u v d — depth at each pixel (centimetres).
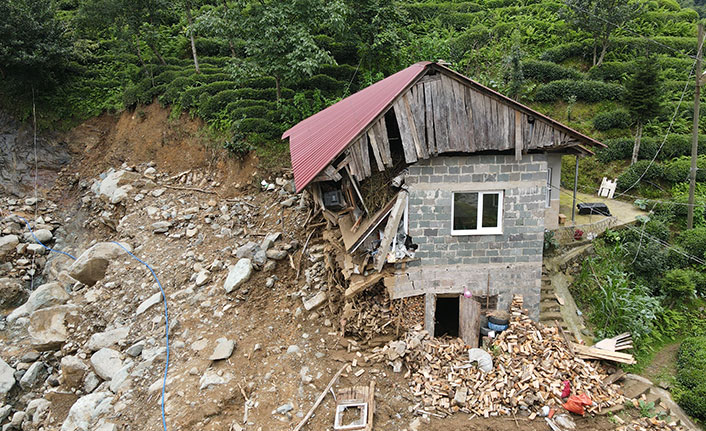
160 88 2395
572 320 1286
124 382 1153
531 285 1165
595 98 2322
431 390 1001
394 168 1095
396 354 1055
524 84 2400
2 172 2375
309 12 1920
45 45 2372
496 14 3234
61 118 2520
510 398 977
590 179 2014
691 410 1061
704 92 2386
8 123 2478
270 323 1251
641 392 1091
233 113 2086
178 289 1460
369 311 1145
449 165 1077
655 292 1466
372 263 1120
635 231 1562
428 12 3344
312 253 1442
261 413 984
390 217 1064
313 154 1198
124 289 1538
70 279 1708
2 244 1947
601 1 2517
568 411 972
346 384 1030
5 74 2475
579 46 2653
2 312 1727
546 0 3428
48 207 2281
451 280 1147
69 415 1109
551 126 1048
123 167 2270
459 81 1015
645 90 1931
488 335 1120
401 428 932
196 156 2148
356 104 1417
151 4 2472
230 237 1661
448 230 1116
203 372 1107
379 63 2403
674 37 2850
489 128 1042
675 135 2039
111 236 1980
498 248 1138
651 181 1900
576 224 1603
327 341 1155
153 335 1287
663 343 1310
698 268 1495
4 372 1322
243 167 1966
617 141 2067
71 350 1386
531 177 1099
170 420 990
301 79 2106
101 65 2775
